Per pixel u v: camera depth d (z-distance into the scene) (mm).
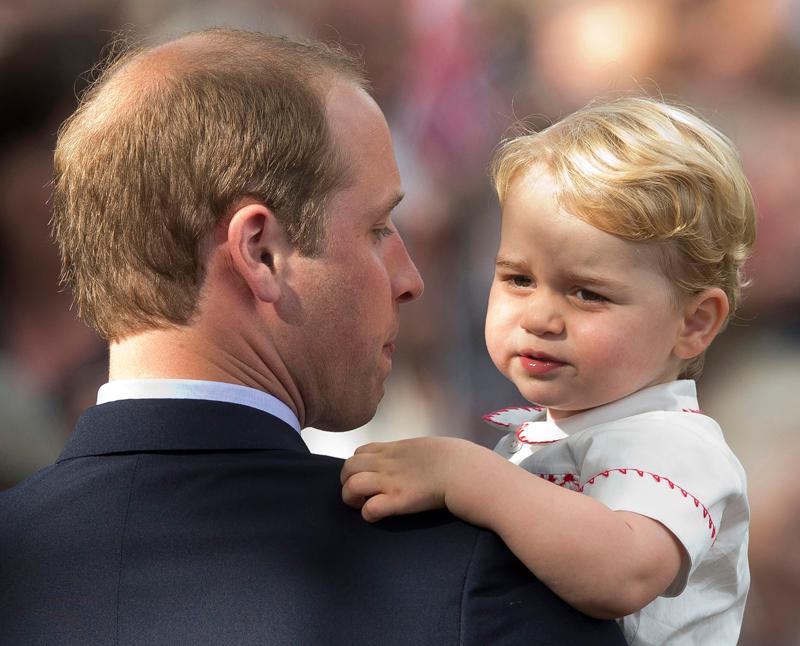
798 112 16891
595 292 5969
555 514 4918
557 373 6078
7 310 11789
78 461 5137
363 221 5555
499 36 16766
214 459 5047
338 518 4965
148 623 4719
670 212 5871
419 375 15609
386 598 4734
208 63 5328
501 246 6234
